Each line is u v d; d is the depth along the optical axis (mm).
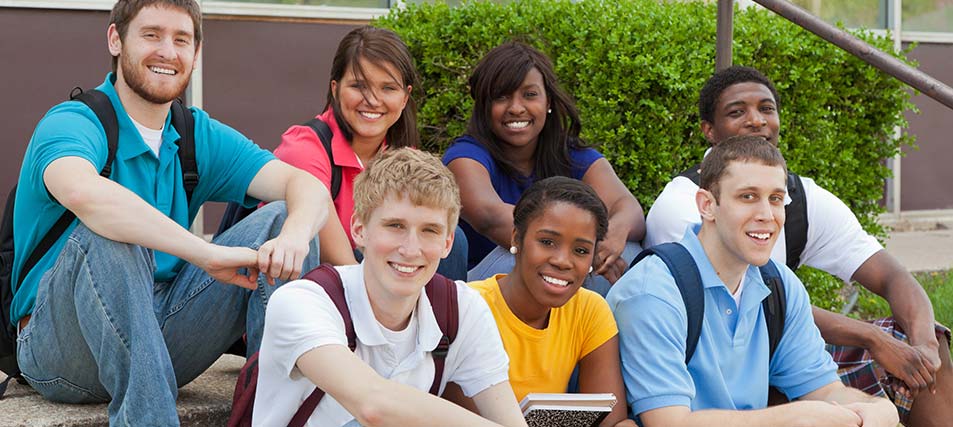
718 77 3748
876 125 4961
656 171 4531
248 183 3162
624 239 3482
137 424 2592
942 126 7898
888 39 4984
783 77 4750
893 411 2881
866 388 3434
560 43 4516
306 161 3367
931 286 5766
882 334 3283
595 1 4672
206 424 2982
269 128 5926
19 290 2898
